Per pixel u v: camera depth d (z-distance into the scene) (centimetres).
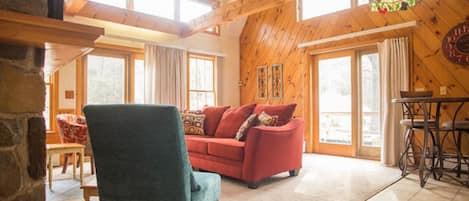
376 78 465
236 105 648
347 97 497
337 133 510
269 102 596
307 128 535
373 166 411
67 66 448
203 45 593
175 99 534
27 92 135
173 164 162
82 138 367
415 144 405
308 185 315
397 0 307
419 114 378
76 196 283
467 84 372
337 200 266
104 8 449
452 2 385
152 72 507
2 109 128
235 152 314
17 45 131
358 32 466
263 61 610
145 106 158
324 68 529
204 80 605
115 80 507
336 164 426
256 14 626
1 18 114
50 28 125
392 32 435
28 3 132
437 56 395
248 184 307
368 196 276
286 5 573
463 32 375
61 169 403
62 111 442
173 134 157
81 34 133
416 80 411
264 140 307
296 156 357
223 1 622
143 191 171
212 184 200
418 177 343
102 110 169
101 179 184
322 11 526
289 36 566
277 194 285
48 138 426
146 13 499
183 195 165
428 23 403
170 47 533
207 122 433
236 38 656
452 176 342
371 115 471
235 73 650
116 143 171
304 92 539
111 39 478
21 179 132
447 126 303
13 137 130
